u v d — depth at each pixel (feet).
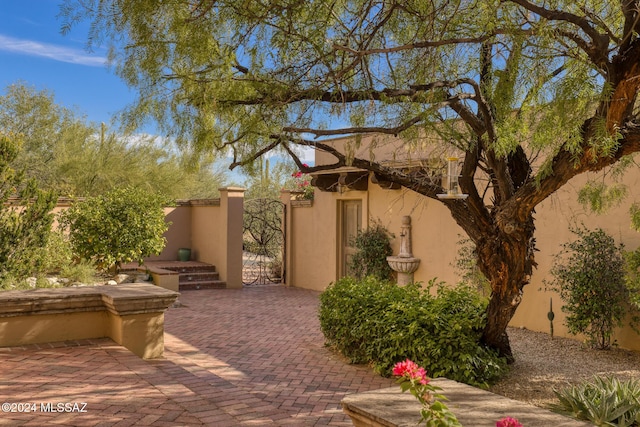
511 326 27.94
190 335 25.67
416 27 14.26
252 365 20.42
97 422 11.22
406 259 32.60
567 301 23.45
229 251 42.75
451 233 30.91
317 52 13.78
